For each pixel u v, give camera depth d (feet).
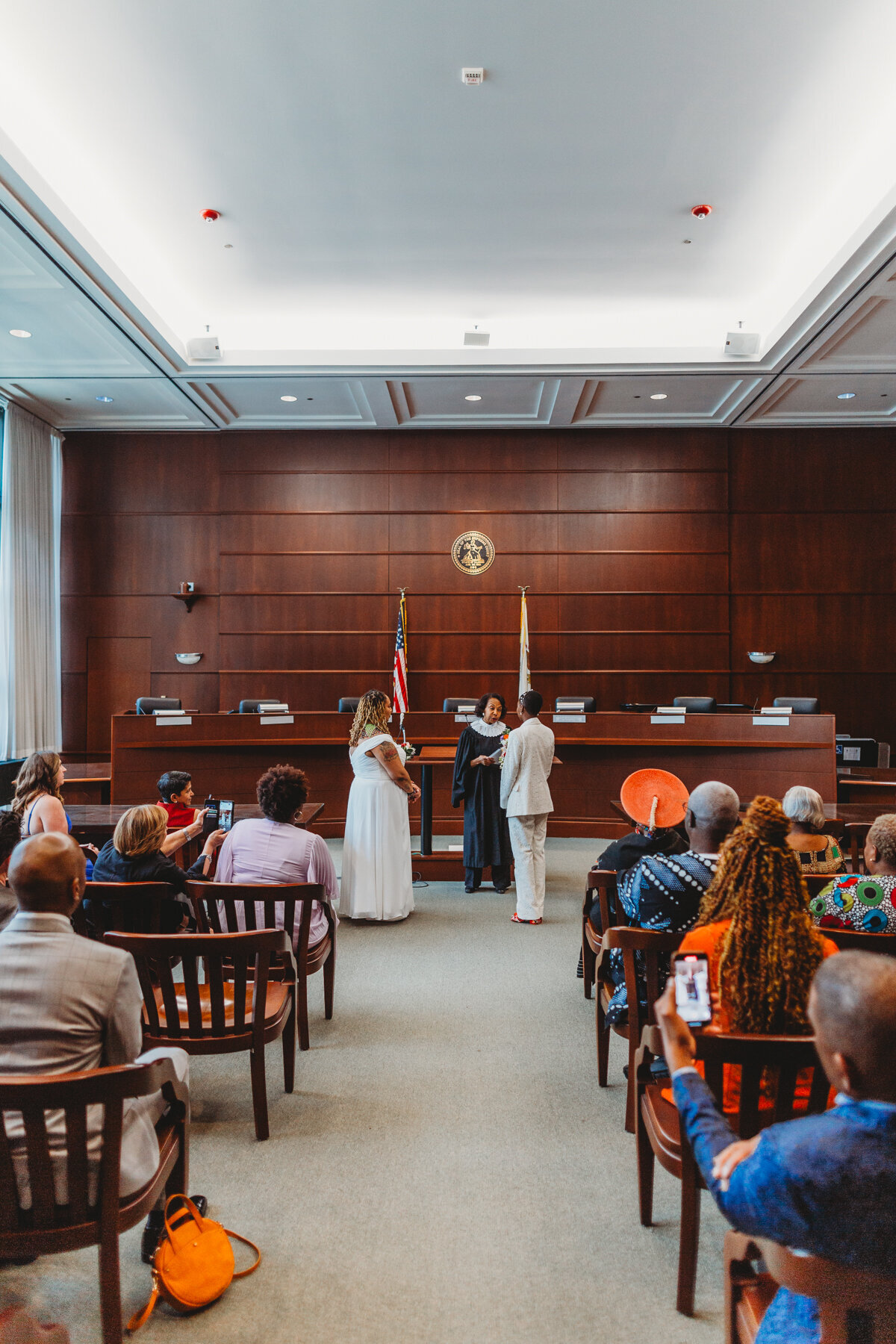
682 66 14.89
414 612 32.63
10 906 7.47
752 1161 3.68
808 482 32.30
